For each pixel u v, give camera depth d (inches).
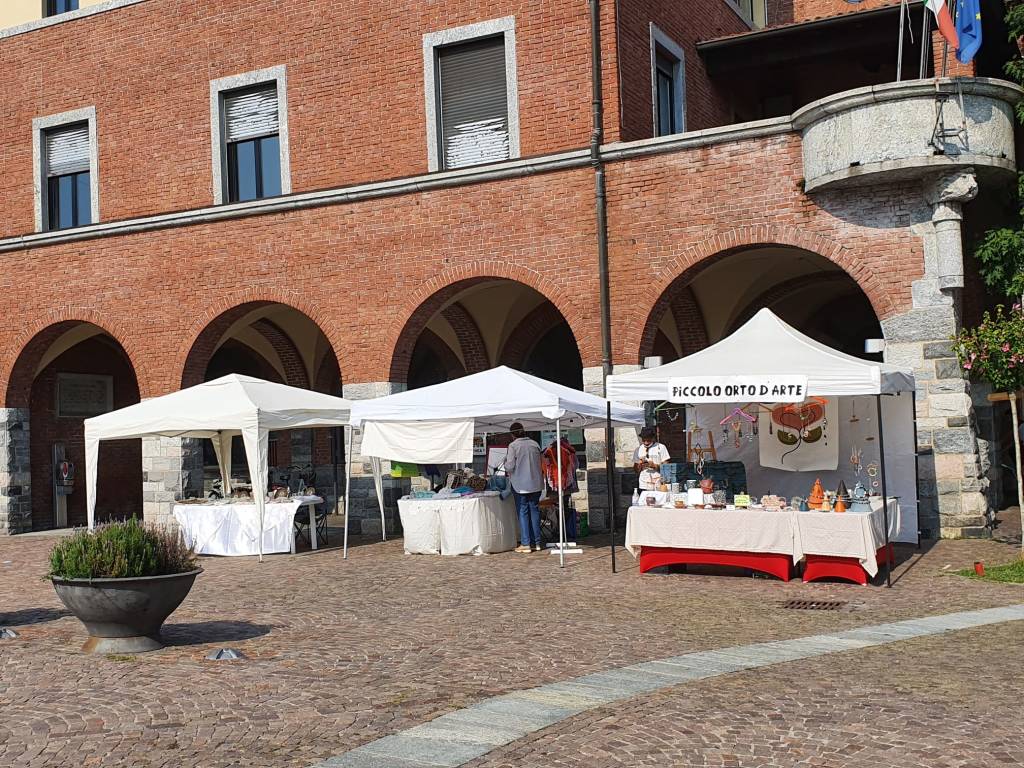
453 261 659.4
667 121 721.0
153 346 756.6
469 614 380.8
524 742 219.3
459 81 685.9
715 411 572.7
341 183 714.2
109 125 800.3
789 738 219.0
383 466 680.4
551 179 632.4
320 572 512.1
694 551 456.4
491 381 528.4
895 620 352.5
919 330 534.0
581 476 629.0
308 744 221.1
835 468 539.2
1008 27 626.5
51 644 337.7
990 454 666.2
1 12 858.8
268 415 573.6
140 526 331.9
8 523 799.1
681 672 279.1
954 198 519.8
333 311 696.4
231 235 731.4
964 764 200.4
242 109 756.6
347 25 714.8
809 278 787.4
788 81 799.7
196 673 288.8
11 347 810.2
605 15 634.8
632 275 608.4
